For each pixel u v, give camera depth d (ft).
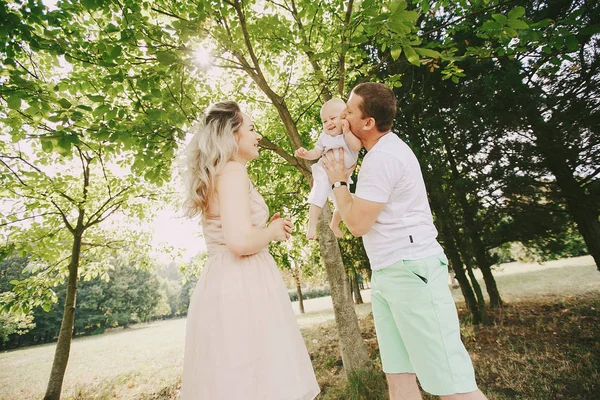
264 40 14.19
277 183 24.29
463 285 23.81
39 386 31.81
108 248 24.29
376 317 5.93
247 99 18.72
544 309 22.65
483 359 15.20
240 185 4.61
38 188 17.80
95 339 88.94
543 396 10.77
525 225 20.25
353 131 5.92
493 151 19.20
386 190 5.09
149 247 26.45
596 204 17.38
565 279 35.01
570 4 16.42
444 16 21.27
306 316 54.03
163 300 176.35
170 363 30.40
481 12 12.62
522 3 17.06
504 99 17.58
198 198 4.87
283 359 4.45
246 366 4.19
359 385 12.53
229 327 4.33
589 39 16.17
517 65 18.44
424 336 4.84
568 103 16.72
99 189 22.26
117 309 139.74
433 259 5.10
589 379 11.27
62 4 11.10
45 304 19.65
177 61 10.91
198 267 26.81
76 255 19.94
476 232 21.49
